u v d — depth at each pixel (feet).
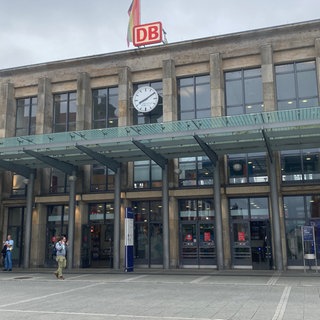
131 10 90.79
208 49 78.38
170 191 74.79
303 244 64.08
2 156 73.87
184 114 79.00
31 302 36.68
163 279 55.88
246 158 73.67
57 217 83.92
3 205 85.81
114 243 73.20
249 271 65.57
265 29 74.59
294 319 27.32
